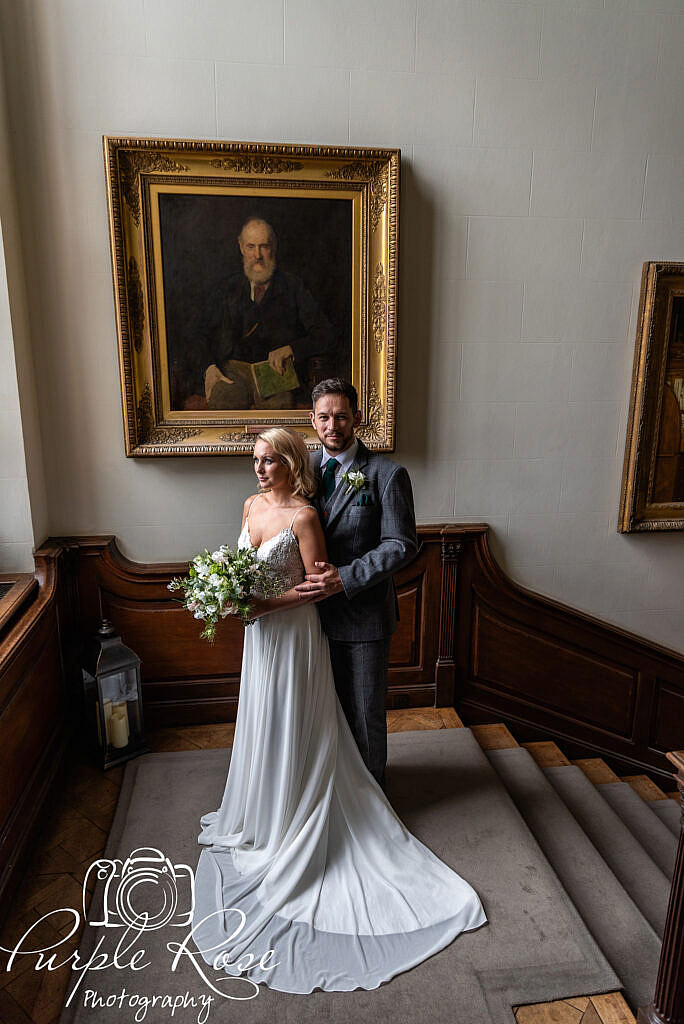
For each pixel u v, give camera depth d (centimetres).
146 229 288
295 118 293
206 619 215
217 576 206
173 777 287
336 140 297
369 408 320
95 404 304
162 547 322
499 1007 186
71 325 295
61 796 277
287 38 285
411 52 294
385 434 320
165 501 318
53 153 280
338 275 304
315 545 221
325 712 228
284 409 314
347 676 245
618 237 324
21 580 281
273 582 214
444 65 297
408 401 325
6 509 286
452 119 303
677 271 324
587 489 349
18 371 278
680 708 385
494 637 355
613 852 277
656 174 321
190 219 291
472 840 250
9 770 229
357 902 215
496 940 207
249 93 288
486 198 312
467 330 322
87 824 261
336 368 314
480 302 321
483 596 348
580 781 325
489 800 273
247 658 230
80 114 279
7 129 272
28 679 251
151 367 300
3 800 222
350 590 220
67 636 311
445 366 324
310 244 300
